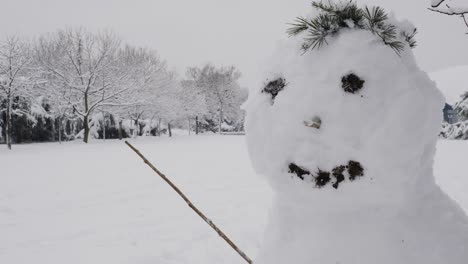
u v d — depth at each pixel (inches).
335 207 59.4
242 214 214.8
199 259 148.7
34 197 278.5
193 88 2086.6
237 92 2437.3
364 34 56.3
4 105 1129.4
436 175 304.7
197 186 309.1
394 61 54.8
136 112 1513.3
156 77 1471.5
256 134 61.0
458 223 60.9
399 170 51.6
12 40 962.7
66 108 1210.0
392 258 56.0
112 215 224.1
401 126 50.2
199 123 2496.3
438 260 56.2
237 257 149.3
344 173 53.5
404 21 63.6
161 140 1250.0
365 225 59.0
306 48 57.7
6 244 176.9
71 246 172.2
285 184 58.6
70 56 1175.0
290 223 66.9
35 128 1234.6
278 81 60.5
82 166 464.4
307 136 54.1
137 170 414.0
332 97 53.0
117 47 1269.7
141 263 147.8
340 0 60.4
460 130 964.0
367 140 51.3
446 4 83.9
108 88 1266.0
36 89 1151.6
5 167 468.1
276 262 65.0
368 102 51.8
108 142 1164.5
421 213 59.7
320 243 60.9
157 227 196.1
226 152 661.3
